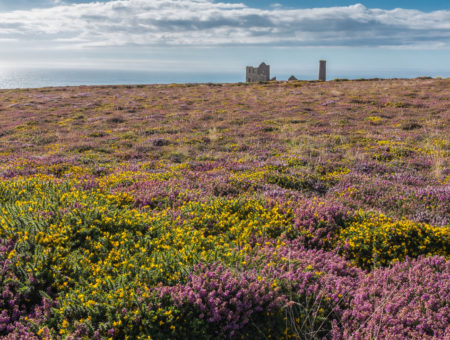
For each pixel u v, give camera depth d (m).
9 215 5.72
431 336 3.76
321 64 76.12
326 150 15.65
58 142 19.03
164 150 17.14
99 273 4.52
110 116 28.41
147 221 6.24
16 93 49.44
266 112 28.19
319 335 3.90
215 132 21.03
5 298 4.08
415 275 4.84
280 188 9.70
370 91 38.19
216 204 7.46
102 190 8.41
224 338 3.63
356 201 8.91
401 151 14.77
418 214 7.96
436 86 39.09
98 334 3.43
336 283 4.52
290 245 5.86
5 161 13.94
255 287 4.05
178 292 3.90
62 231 5.25
